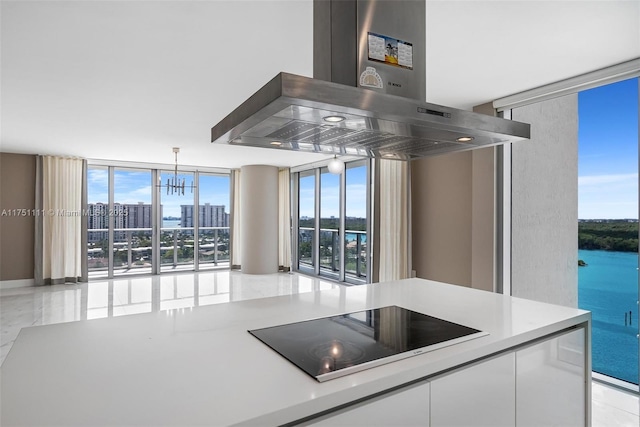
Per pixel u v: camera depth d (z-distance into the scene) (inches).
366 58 60.9
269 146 73.0
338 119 53.4
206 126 181.9
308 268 330.3
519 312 73.1
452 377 50.8
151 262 330.3
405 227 179.6
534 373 62.6
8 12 81.7
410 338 56.4
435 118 55.6
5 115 162.6
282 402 37.4
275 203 334.6
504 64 109.1
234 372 44.5
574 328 71.0
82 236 289.6
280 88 42.4
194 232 347.6
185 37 94.2
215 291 257.4
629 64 105.8
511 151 145.2
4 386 40.7
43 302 223.3
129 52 102.3
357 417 41.6
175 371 44.7
